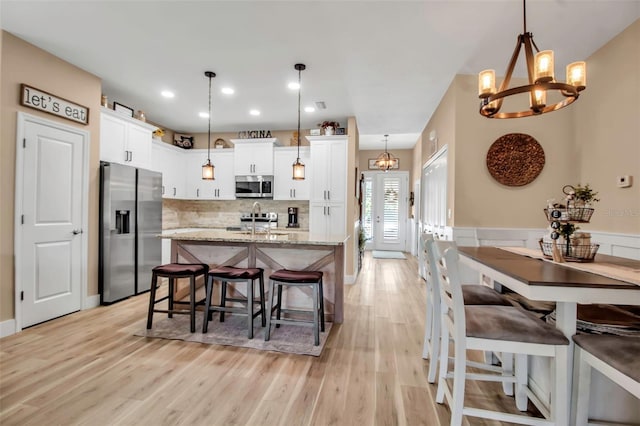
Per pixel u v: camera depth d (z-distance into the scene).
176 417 1.69
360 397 1.90
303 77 3.66
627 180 2.79
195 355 2.42
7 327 2.74
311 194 5.12
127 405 1.79
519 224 3.59
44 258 3.05
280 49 3.05
